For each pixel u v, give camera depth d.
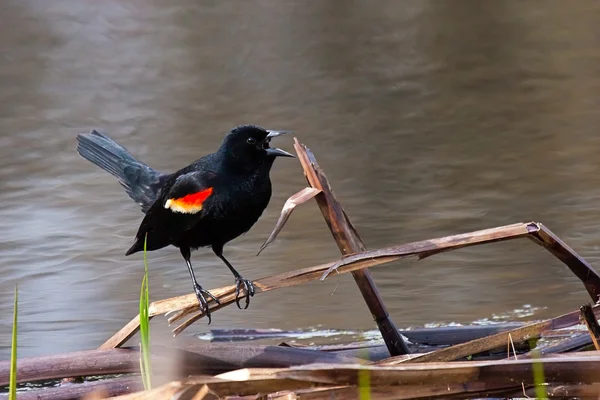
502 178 14.70
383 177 14.98
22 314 9.95
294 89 20.42
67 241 12.48
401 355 7.34
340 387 5.95
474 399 6.32
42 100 19.97
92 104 19.69
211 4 27.80
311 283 11.03
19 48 23.80
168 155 16.06
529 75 20.67
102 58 23.02
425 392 6.02
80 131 17.81
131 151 16.28
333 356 7.27
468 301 9.93
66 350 8.88
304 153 7.66
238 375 5.52
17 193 14.62
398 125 17.91
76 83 21.16
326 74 21.19
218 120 18.28
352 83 20.67
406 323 9.23
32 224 13.18
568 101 18.78
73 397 6.90
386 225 12.70
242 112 18.80
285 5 27.67
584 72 20.62
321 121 18.12
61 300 10.40
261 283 7.31
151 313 7.34
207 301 7.57
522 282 10.51
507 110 18.47
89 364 7.33
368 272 7.70
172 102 19.66
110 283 10.98
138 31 25.20
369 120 18.20
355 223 12.79
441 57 22.25
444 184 14.55
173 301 7.41
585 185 14.20
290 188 14.57
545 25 24.45
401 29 24.78
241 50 23.41
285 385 5.62
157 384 7.13
